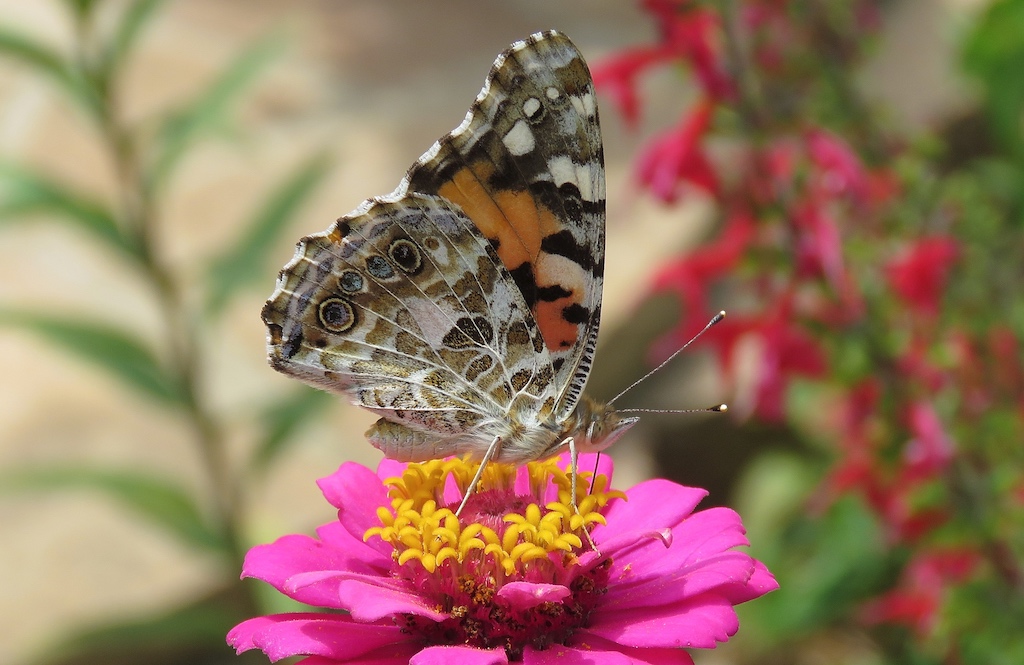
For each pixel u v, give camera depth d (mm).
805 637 413
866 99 338
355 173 490
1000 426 331
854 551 387
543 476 272
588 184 268
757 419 455
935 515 334
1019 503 331
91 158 491
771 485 418
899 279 328
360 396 272
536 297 268
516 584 258
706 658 420
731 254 333
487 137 268
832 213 333
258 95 539
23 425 407
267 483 394
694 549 266
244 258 337
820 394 390
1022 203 364
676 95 534
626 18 575
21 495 396
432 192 268
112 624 333
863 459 337
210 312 337
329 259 268
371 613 254
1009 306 335
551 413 269
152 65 539
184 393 337
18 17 518
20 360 434
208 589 369
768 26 326
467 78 543
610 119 534
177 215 478
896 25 544
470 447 271
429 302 269
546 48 267
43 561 376
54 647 333
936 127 428
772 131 326
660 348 342
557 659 259
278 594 334
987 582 332
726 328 337
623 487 442
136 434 406
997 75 393
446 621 262
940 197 335
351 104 534
